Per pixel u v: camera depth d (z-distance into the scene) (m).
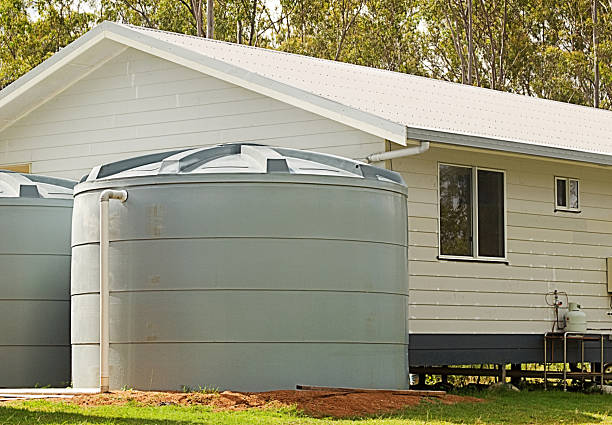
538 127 18.14
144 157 12.99
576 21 43.06
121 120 17.27
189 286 11.76
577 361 17.36
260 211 11.83
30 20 38.72
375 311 12.24
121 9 40.41
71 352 14.26
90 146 17.62
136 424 9.47
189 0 39.84
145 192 12.09
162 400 11.04
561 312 17.03
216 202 11.84
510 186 16.47
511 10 42.81
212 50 17.16
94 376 12.35
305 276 11.84
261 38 40.97
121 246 12.12
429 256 15.05
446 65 44.12
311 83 15.96
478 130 15.38
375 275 12.29
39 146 18.27
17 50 37.41
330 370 11.86
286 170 12.03
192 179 11.91
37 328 14.21
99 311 12.35
